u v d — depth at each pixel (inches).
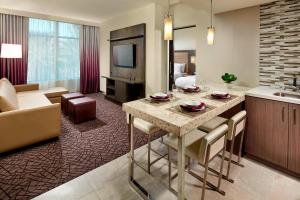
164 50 187.8
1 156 100.7
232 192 75.7
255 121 94.5
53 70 242.4
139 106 73.2
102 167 92.4
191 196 73.6
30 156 101.2
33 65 227.3
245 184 80.4
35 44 225.8
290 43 100.7
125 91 199.2
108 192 75.9
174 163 95.5
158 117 61.0
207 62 139.9
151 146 113.3
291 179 83.5
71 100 157.6
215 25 131.8
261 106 91.6
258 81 116.0
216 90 104.1
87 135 128.3
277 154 88.6
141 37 195.3
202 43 141.9
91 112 156.6
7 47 179.6
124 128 141.1
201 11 139.9
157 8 179.2
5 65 208.2
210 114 66.9
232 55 125.6
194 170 89.8
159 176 86.2
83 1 173.3
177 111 67.1
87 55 268.1
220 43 130.7
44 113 111.5
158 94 85.5
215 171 86.5
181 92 99.0
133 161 82.1
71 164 94.4
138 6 186.1
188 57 243.4
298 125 80.8
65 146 112.7
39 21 225.3
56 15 227.3
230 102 80.4
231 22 123.6
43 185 79.1
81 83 267.7
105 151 107.6
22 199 71.4
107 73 267.0
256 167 92.1
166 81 192.5
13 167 91.3
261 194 74.6
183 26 167.8
